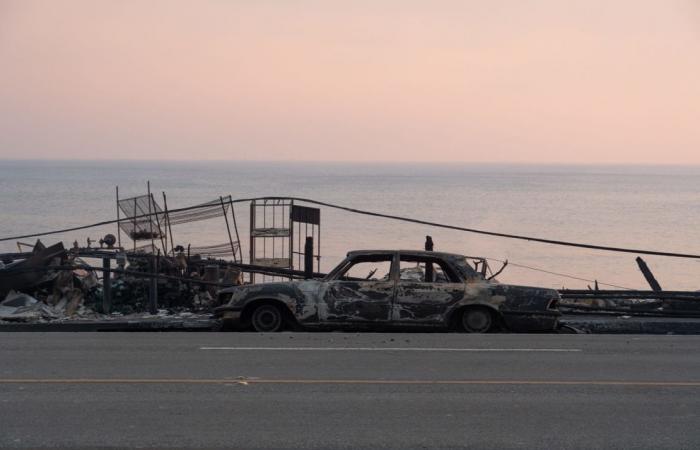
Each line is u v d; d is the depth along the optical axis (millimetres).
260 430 9961
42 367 13875
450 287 19016
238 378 13008
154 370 13633
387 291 19000
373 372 13562
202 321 21000
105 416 10578
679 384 12742
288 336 17875
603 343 17078
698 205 142750
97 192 168500
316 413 10805
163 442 9453
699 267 54500
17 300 24141
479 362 14570
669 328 20844
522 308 18859
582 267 53938
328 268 45688
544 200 157625
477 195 178875
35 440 9500
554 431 10008
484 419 10562
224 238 64125
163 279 25609
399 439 9633
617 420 10547
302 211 28344
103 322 21062
